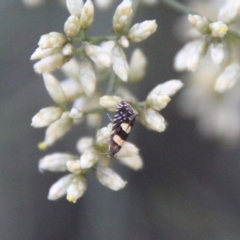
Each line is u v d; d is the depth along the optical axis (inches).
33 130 9.4
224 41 7.6
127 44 7.3
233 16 7.5
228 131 8.5
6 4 9.1
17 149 9.4
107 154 7.2
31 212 9.5
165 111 9.3
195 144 9.4
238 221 9.4
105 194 9.3
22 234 9.5
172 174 9.5
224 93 8.4
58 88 7.5
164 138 9.4
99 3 8.1
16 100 9.3
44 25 9.3
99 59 7.2
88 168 7.3
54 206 9.5
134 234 9.3
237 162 9.7
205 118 8.6
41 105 9.3
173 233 9.4
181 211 9.4
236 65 7.6
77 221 9.4
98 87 7.7
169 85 7.3
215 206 9.5
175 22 8.9
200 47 7.4
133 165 7.5
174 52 8.9
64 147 9.2
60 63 7.3
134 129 9.3
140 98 8.9
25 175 9.5
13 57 9.3
